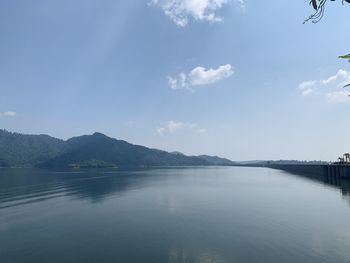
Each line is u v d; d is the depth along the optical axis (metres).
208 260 23.38
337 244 26.73
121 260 23.64
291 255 24.08
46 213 42.84
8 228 34.03
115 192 69.75
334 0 5.93
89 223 36.19
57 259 23.97
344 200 52.38
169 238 29.39
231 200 54.84
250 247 26.22
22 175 150.62
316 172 133.38
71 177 132.75
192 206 48.03
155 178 125.62
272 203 50.34
